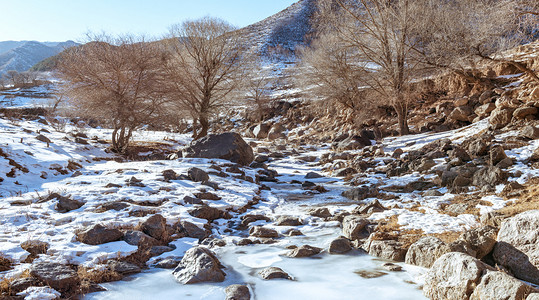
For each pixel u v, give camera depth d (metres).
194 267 6.18
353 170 18.88
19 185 11.86
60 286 5.49
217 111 33.38
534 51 28.38
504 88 25.12
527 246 5.54
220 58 32.00
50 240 7.08
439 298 5.09
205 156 18.88
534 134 16.03
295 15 144.88
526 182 10.78
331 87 34.84
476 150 14.70
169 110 27.16
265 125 43.72
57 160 15.21
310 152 27.83
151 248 7.31
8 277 5.50
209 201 11.06
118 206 9.29
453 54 22.61
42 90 75.88
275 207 11.95
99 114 23.45
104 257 6.55
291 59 106.31
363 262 6.85
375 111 33.19
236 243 8.06
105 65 22.89
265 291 5.64
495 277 4.55
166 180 12.65
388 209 10.44
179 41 32.34
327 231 9.03
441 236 7.37
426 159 15.95
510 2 17.06
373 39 29.41
